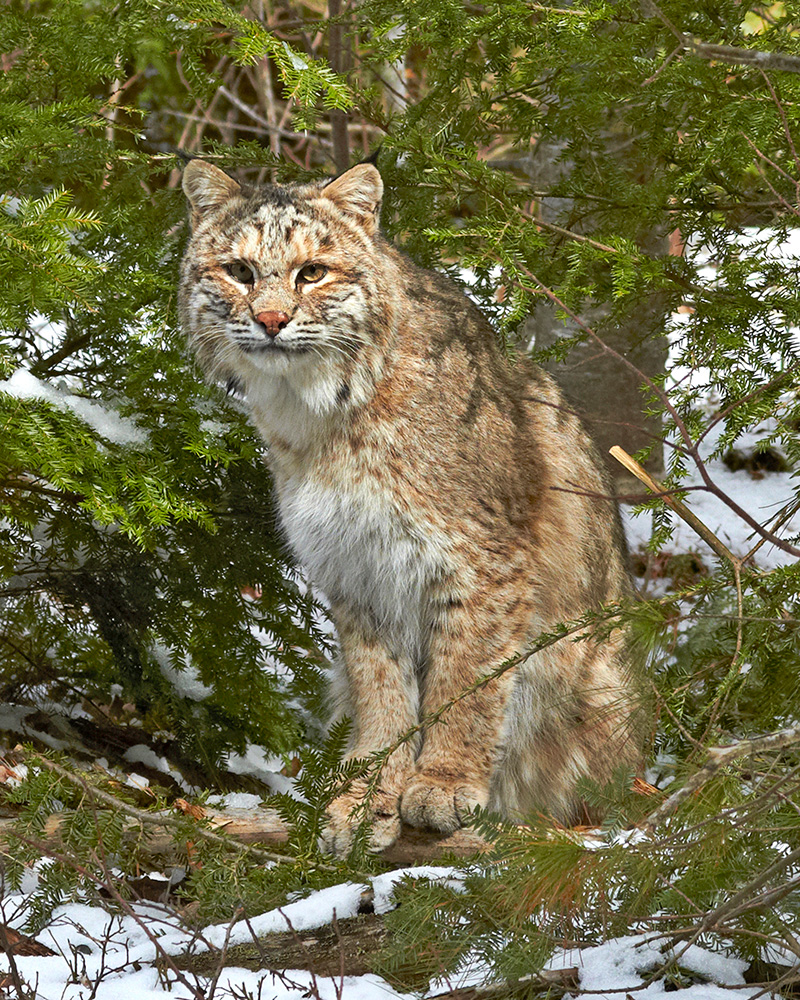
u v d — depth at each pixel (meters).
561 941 5.61
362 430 7.75
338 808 7.53
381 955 5.77
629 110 7.91
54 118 8.58
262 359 7.57
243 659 9.72
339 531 7.99
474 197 8.70
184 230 9.50
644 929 5.83
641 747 7.46
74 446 7.99
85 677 10.12
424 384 7.84
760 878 4.94
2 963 6.17
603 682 8.41
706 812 5.20
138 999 5.80
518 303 6.95
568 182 8.27
